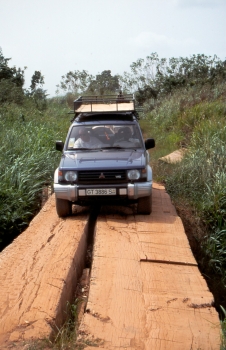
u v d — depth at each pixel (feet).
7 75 83.30
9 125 52.16
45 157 39.60
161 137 58.29
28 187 33.40
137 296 16.83
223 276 24.61
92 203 26.03
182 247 21.62
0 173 33.53
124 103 34.63
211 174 34.01
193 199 32.37
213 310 15.94
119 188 25.27
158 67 103.30
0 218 28.99
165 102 80.23
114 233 23.39
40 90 93.15
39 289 17.12
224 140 41.65
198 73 94.02
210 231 28.71
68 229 24.27
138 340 14.12
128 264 19.61
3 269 19.08
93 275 18.45
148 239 22.54
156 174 38.63
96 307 15.94
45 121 61.98
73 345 13.94
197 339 14.21
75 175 25.55
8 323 14.88
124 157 26.45
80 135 28.76
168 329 14.67
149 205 26.17
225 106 56.18
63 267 19.01
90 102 33.01
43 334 14.34
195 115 57.00
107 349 13.65
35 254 20.70
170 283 18.01
